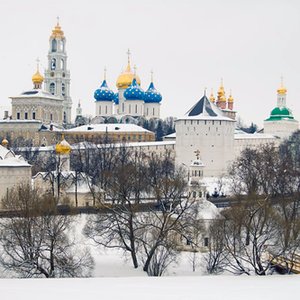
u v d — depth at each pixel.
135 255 112.19
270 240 115.50
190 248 123.00
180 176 174.62
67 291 66.81
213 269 105.25
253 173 199.75
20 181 179.38
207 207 136.12
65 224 113.19
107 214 130.12
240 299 64.50
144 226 112.38
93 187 176.62
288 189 182.88
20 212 116.25
